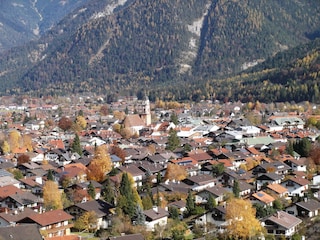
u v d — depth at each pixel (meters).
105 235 157.38
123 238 141.25
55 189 187.50
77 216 170.50
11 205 184.12
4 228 135.25
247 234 154.88
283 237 156.62
